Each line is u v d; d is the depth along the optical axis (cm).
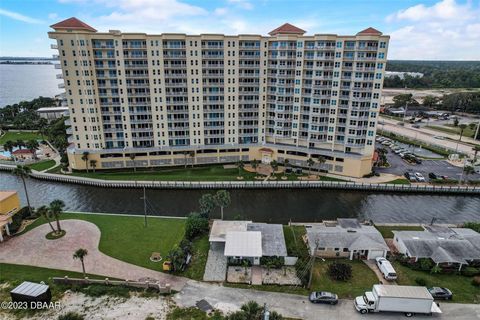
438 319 4047
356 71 8512
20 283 4603
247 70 9556
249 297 4422
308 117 9581
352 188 8581
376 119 8725
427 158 11206
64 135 11931
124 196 8131
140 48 8775
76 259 5222
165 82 9194
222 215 6850
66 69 8475
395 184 8581
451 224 6756
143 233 6116
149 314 4072
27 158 10638
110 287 4528
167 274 4894
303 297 4441
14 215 6362
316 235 5547
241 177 9044
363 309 4128
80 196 8088
